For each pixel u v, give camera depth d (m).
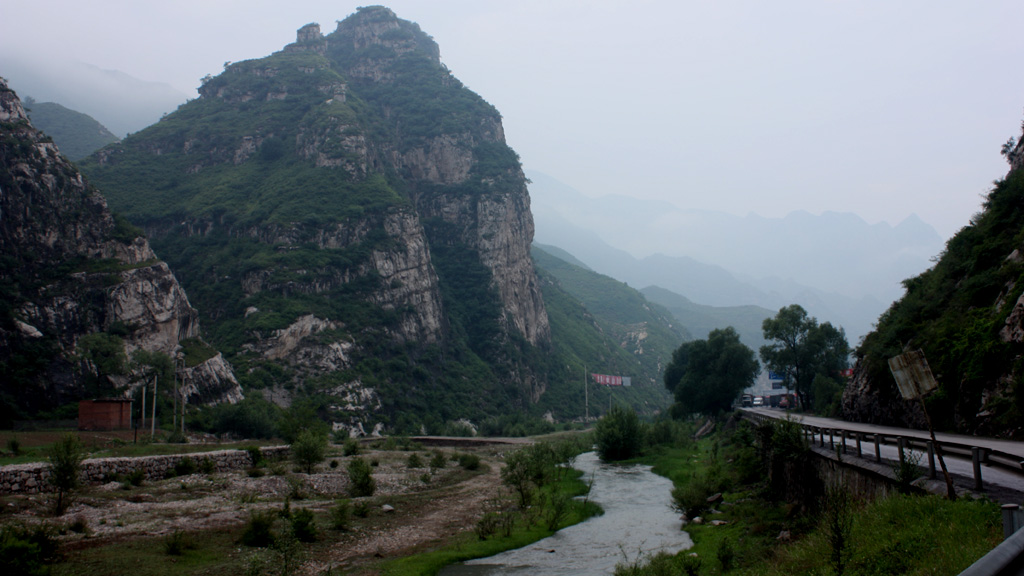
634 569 23.39
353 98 186.38
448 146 188.50
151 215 146.88
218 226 143.75
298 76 186.00
